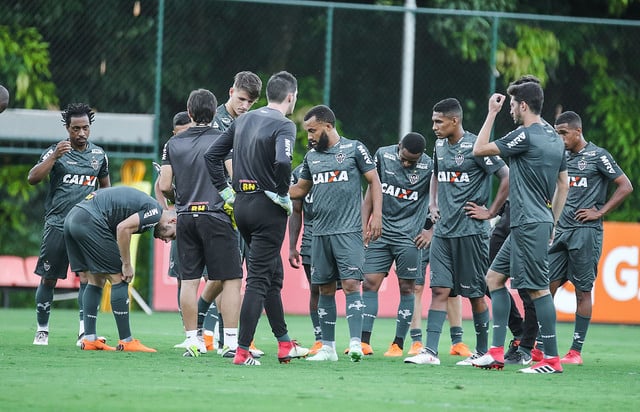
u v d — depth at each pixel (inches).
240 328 1112.2
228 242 1171.9
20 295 2637.8
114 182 2684.5
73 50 2662.4
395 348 1390.3
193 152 1175.0
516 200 1125.1
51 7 2647.6
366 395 898.7
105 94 2672.2
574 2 2970.0
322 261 1205.7
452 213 1225.4
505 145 1119.6
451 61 2726.4
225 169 1208.2
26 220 2716.5
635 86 2760.8
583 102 2753.4
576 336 1344.7
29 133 2358.5
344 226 1192.2
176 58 2687.0
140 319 2020.2
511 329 1315.2
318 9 2733.8
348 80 2721.5
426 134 2733.8
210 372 1042.7
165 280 2202.3
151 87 2672.2
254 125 1095.6
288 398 865.5
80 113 1392.7
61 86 2662.4
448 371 1131.9
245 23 2714.1
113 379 965.2
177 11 2687.0
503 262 1176.2
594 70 2743.6
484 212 1219.2
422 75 2726.4
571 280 1366.9
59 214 1381.6
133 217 1250.0
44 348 1309.1
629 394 973.2
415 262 1376.7
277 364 1154.0
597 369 1242.6
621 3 2883.9
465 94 2714.1
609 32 2743.6
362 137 2716.5
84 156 1398.9
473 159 1219.2
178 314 2175.2
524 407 855.1
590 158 1362.0
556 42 2704.2
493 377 1077.8
